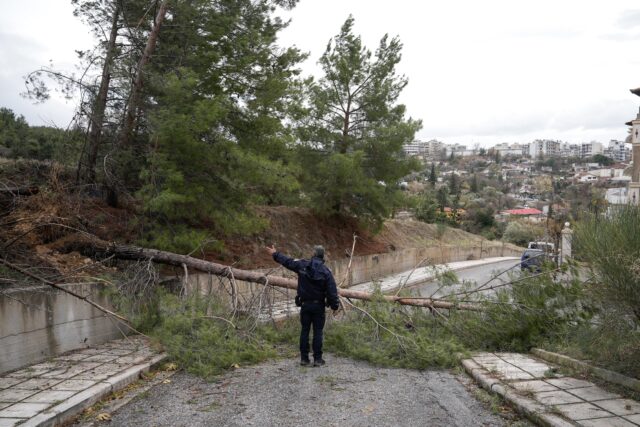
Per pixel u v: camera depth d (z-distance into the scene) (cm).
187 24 1215
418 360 803
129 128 1152
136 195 1062
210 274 1039
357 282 2236
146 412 564
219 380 707
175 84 1057
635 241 614
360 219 2384
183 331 817
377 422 531
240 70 1266
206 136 1181
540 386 628
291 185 1249
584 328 775
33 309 718
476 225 6303
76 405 546
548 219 2539
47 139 1152
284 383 692
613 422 494
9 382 623
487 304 939
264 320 1000
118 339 891
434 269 1058
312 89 2175
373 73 2233
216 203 1217
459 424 525
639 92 2698
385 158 2233
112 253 1021
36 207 964
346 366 807
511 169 18425
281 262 820
